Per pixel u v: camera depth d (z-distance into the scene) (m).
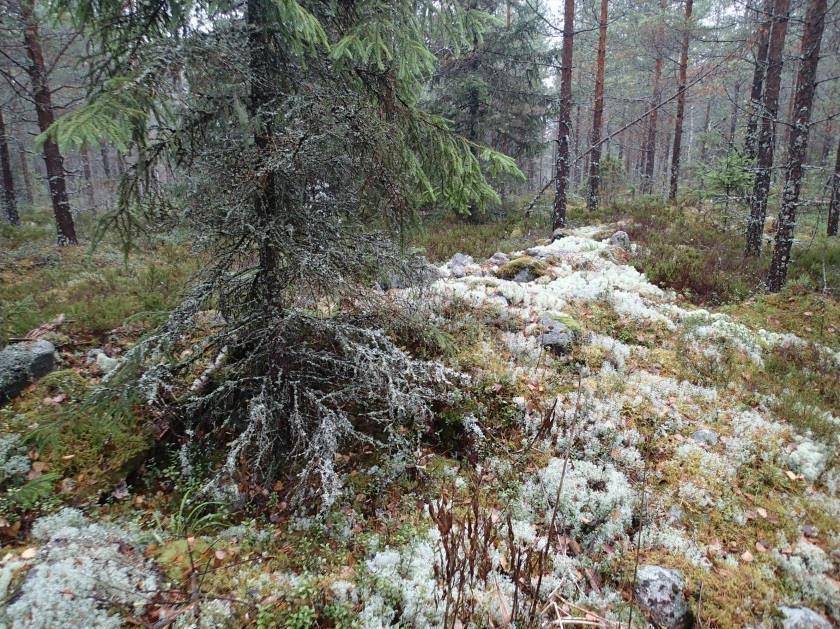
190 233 4.19
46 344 5.67
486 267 9.89
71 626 2.72
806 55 8.90
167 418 4.76
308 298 4.50
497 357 5.90
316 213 4.43
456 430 5.11
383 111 4.74
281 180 4.19
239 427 4.81
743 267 10.77
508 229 15.74
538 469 4.61
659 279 10.12
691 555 3.80
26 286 9.12
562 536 3.95
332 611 3.13
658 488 4.41
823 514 4.16
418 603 3.21
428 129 4.86
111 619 2.81
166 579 3.28
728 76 19.84
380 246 4.69
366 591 3.29
